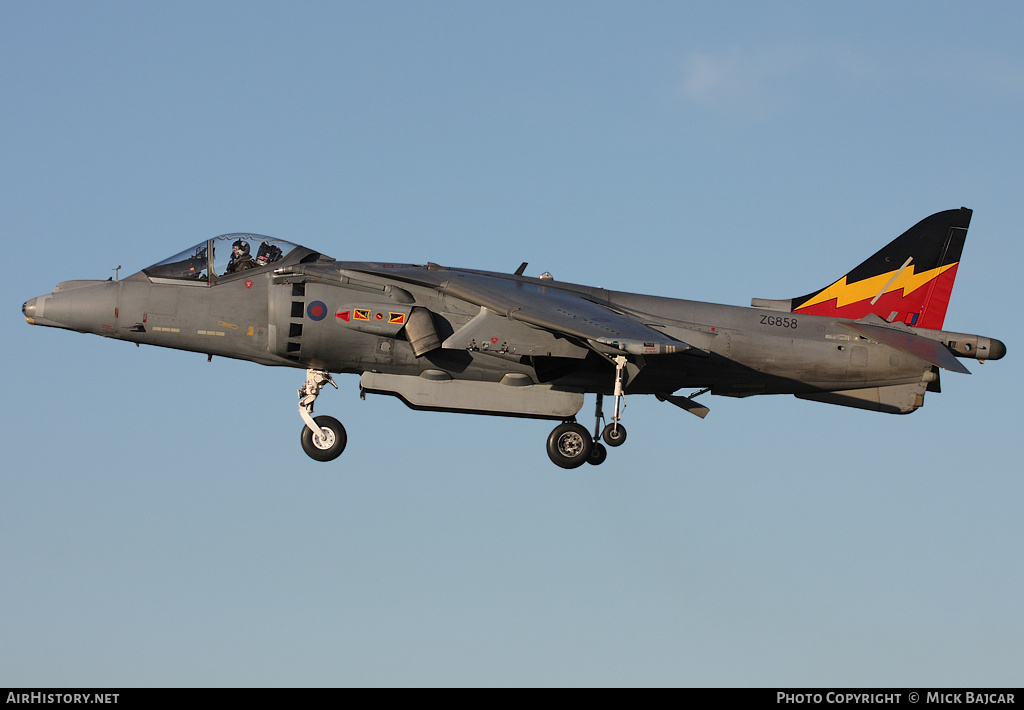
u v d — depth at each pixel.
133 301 70.06
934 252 81.00
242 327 70.38
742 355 75.44
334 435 72.88
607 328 65.69
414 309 69.69
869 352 76.88
